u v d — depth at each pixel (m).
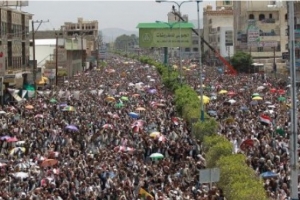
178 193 34.88
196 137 55.47
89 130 63.50
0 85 98.06
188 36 145.62
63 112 77.88
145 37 146.00
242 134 56.16
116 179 39.09
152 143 51.88
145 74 186.62
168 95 107.75
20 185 38.16
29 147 52.59
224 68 185.00
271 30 190.50
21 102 94.44
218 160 39.38
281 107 77.06
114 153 48.12
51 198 34.66
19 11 128.62
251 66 177.75
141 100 97.25
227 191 32.97
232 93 98.62
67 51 188.25
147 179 39.19
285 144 50.09
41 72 141.00
